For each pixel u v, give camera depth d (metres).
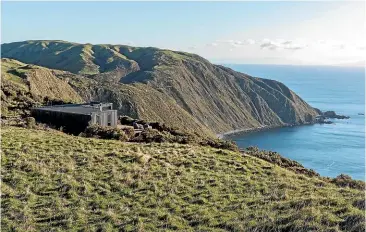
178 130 50.69
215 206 16.47
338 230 11.91
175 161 24.77
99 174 21.55
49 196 18.39
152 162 24.09
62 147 27.09
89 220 15.65
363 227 11.70
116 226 14.90
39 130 37.50
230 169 23.22
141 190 19.09
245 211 15.16
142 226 14.52
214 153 27.70
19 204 17.31
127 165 23.23
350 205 13.91
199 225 14.41
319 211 13.49
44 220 15.84
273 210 14.87
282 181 20.61
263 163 25.44
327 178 25.64
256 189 18.94
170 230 14.24
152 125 51.50
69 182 19.84
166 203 17.16
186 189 19.09
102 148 27.52
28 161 23.11
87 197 18.27
